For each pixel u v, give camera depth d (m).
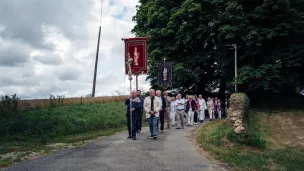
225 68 31.78
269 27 28.89
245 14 28.78
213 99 27.11
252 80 28.12
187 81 32.41
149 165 9.05
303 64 29.30
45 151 11.56
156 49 32.16
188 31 30.88
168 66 30.12
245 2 30.16
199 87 35.09
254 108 28.30
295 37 29.38
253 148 12.82
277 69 26.84
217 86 36.62
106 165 9.06
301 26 28.06
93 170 8.52
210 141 13.20
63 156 10.48
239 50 30.66
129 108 14.43
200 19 30.81
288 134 18.17
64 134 16.95
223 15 29.73
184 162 9.52
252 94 31.84
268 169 9.66
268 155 11.97
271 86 27.59
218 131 14.63
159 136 15.09
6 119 18.08
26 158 10.41
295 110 26.47
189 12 30.38
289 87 30.64
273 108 28.14
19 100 21.62
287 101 30.84
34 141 14.55
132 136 14.08
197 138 14.31
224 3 30.27
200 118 23.64
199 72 31.11
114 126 20.89
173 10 32.00
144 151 11.14
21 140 15.01
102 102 31.44
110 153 10.80
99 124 20.28
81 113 22.55
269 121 22.00
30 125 17.12
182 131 17.14
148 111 14.20
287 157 12.27
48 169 8.71
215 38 32.44
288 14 28.03
